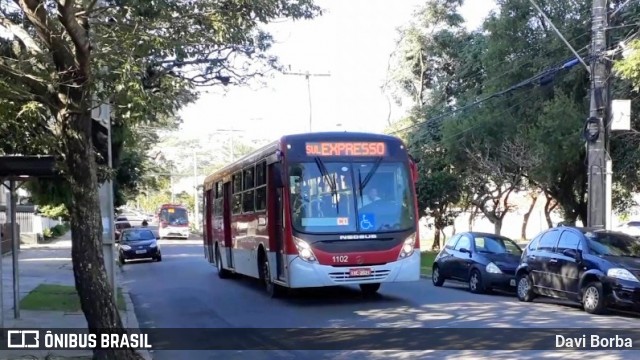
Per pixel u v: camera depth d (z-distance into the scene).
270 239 16.31
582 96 24.59
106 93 8.98
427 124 33.97
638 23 19.02
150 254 33.06
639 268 13.16
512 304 15.39
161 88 11.48
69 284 21.05
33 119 8.93
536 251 15.95
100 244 8.61
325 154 15.27
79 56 8.30
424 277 23.55
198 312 15.15
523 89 26.58
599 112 17.84
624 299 12.86
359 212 15.05
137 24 10.20
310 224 14.82
